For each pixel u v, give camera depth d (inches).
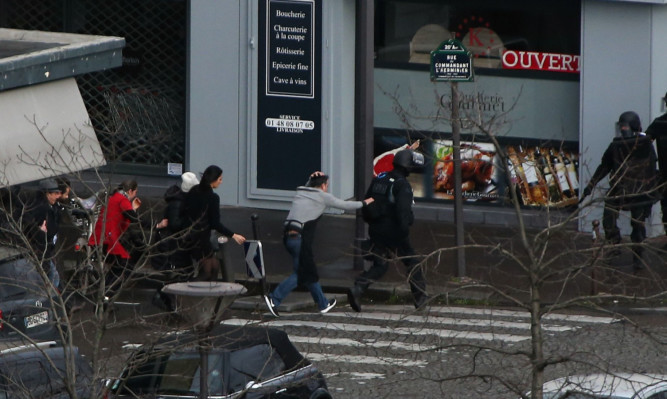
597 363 1573.6
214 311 1252.5
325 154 2834.6
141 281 2239.2
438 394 1627.7
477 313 2097.7
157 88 3058.6
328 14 2802.7
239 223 2736.2
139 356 1272.1
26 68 1529.3
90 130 1596.9
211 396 1311.5
